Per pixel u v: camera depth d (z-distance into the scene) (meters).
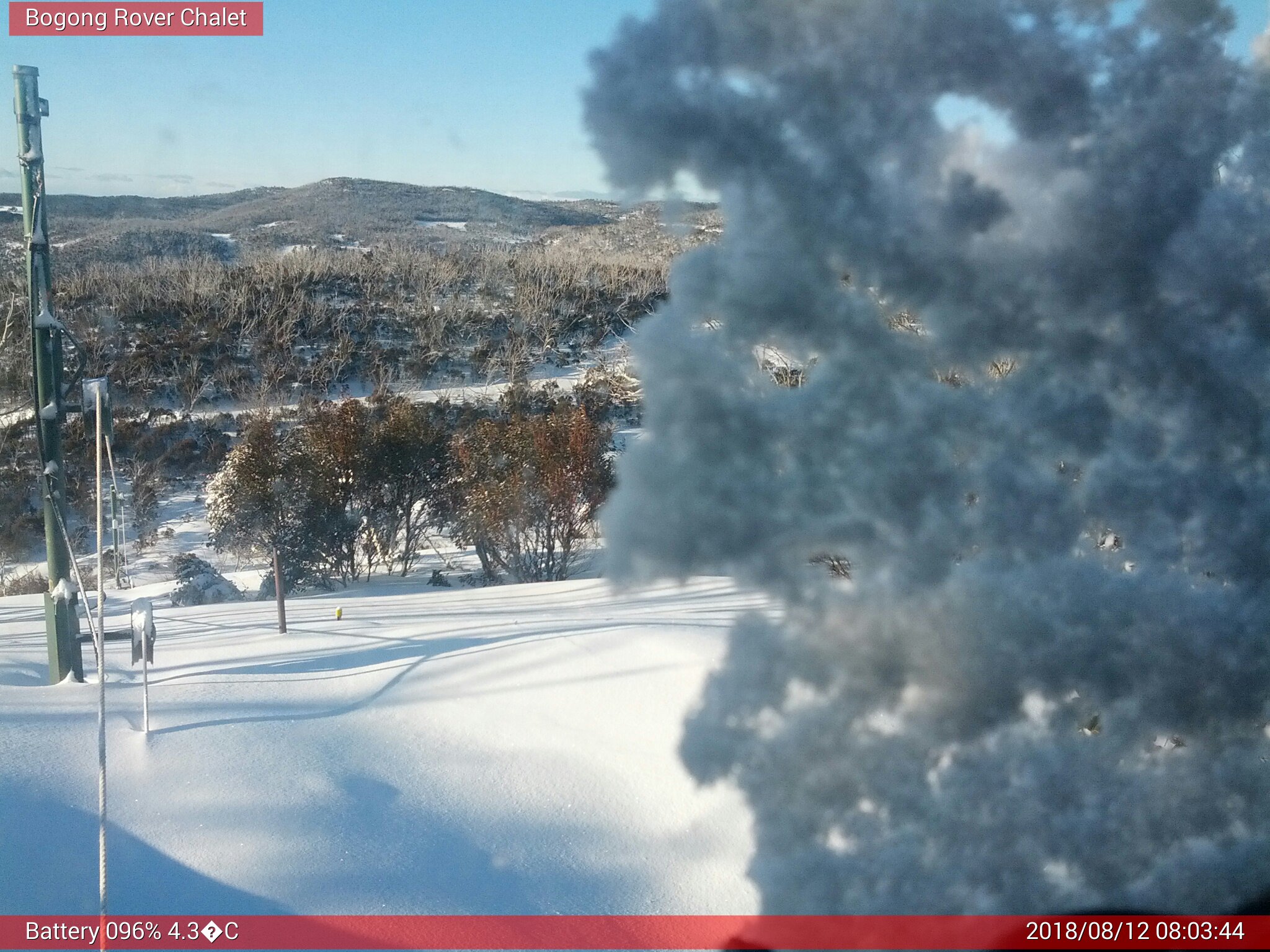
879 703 1.40
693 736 1.38
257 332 43.16
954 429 1.41
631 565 1.26
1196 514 1.43
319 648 6.91
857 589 1.37
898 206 1.37
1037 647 1.37
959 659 1.35
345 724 4.96
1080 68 1.40
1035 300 1.42
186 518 28.17
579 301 44.84
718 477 1.29
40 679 7.43
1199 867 1.45
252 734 4.77
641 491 1.27
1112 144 1.41
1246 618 1.42
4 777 4.11
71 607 6.43
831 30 1.35
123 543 21.16
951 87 1.39
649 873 3.42
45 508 6.46
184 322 42.28
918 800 1.39
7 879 3.41
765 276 1.31
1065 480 1.51
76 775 4.24
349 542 19.67
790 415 1.33
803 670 1.37
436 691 5.37
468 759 4.47
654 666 5.16
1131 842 1.44
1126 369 1.44
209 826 3.85
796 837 1.39
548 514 17.11
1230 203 1.41
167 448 32.69
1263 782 1.48
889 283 1.37
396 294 49.44
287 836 3.77
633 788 4.06
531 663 5.53
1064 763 1.42
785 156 1.33
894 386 1.38
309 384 39.06
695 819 3.73
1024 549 1.40
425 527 21.27
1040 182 1.42
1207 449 1.46
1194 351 1.41
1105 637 1.39
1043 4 1.40
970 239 1.40
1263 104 1.43
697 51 1.32
